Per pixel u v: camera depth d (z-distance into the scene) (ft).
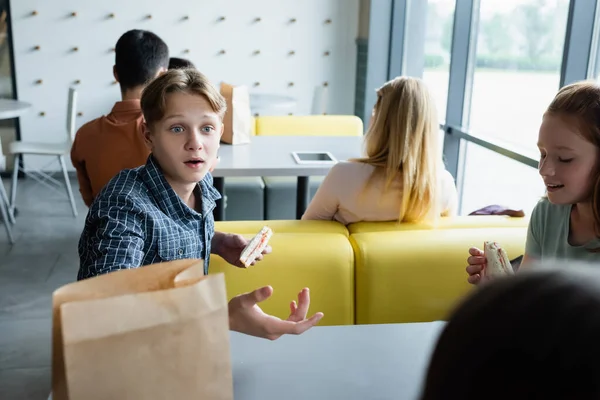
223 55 18.03
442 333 1.09
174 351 2.20
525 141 9.59
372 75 17.39
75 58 17.37
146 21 17.44
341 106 19.04
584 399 0.90
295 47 18.29
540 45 9.01
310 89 18.71
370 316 5.70
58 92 17.54
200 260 2.54
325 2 18.08
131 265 3.36
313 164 9.21
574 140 3.65
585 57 7.79
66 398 2.14
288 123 14.02
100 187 7.02
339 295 5.63
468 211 12.45
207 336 2.27
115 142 6.80
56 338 2.19
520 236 5.88
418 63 15.62
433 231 6.00
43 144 14.30
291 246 5.56
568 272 1.04
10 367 7.98
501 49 10.54
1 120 17.48
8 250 12.19
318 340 3.83
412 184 6.28
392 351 3.71
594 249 3.99
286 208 11.96
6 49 17.04
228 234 4.72
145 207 3.66
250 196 11.77
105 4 17.12
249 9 17.80
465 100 12.32
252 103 16.16
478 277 4.27
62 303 2.18
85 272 3.44
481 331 1.01
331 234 5.85
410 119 6.20
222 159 9.34
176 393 2.22
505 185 10.34
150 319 2.14
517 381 0.95
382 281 5.64
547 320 0.96
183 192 4.06
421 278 5.67
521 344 0.96
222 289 2.31
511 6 10.09
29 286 10.53
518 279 1.05
